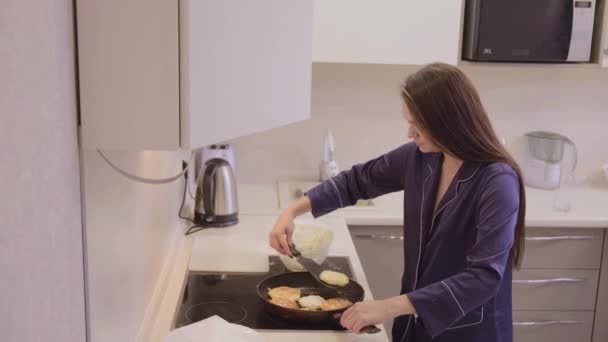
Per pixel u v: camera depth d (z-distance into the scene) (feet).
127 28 3.18
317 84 10.67
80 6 3.16
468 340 5.76
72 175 3.24
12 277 2.41
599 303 9.48
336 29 8.99
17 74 2.44
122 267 4.51
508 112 10.96
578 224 9.02
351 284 6.08
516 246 5.91
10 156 2.38
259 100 3.90
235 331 4.74
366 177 6.71
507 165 5.53
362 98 10.75
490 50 8.96
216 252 7.27
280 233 6.42
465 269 5.27
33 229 2.65
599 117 11.03
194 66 3.22
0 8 2.27
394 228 9.13
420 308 4.99
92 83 3.24
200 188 8.24
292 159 10.93
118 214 4.35
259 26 3.81
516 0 8.80
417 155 6.21
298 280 6.36
